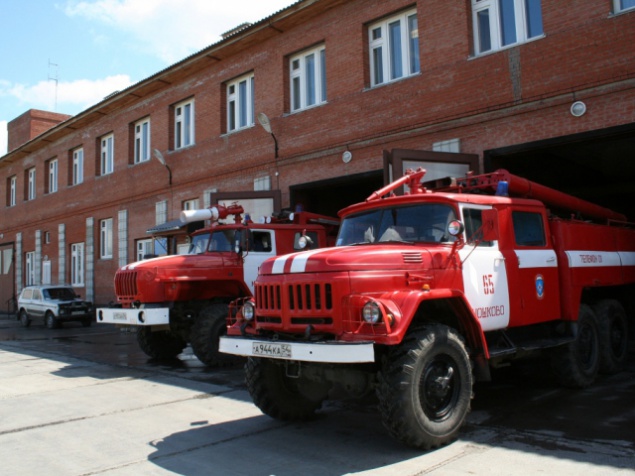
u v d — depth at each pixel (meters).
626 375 7.93
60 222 24.98
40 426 6.09
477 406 6.34
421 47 11.64
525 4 10.47
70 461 4.86
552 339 6.69
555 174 13.48
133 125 20.75
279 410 5.76
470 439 5.07
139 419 6.27
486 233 5.45
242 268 10.02
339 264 4.82
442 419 4.84
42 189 26.56
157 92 19.17
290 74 14.80
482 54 10.68
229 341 5.43
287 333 5.20
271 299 5.30
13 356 12.09
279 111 14.68
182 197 17.95
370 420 5.95
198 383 8.31
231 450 5.03
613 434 5.07
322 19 13.71
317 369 5.25
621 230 8.59
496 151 10.31
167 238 18.11
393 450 4.85
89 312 19.89
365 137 12.55
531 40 10.02
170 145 18.66
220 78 16.66
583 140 9.30
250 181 15.42
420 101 11.59
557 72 9.66
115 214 21.28
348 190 15.05
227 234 10.31
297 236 10.72
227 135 16.31
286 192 14.41
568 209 8.25
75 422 6.22
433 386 4.77
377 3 12.54
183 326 10.08
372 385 5.03
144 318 9.23
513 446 4.82
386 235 5.88
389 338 4.40
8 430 5.95
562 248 6.94
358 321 4.65
